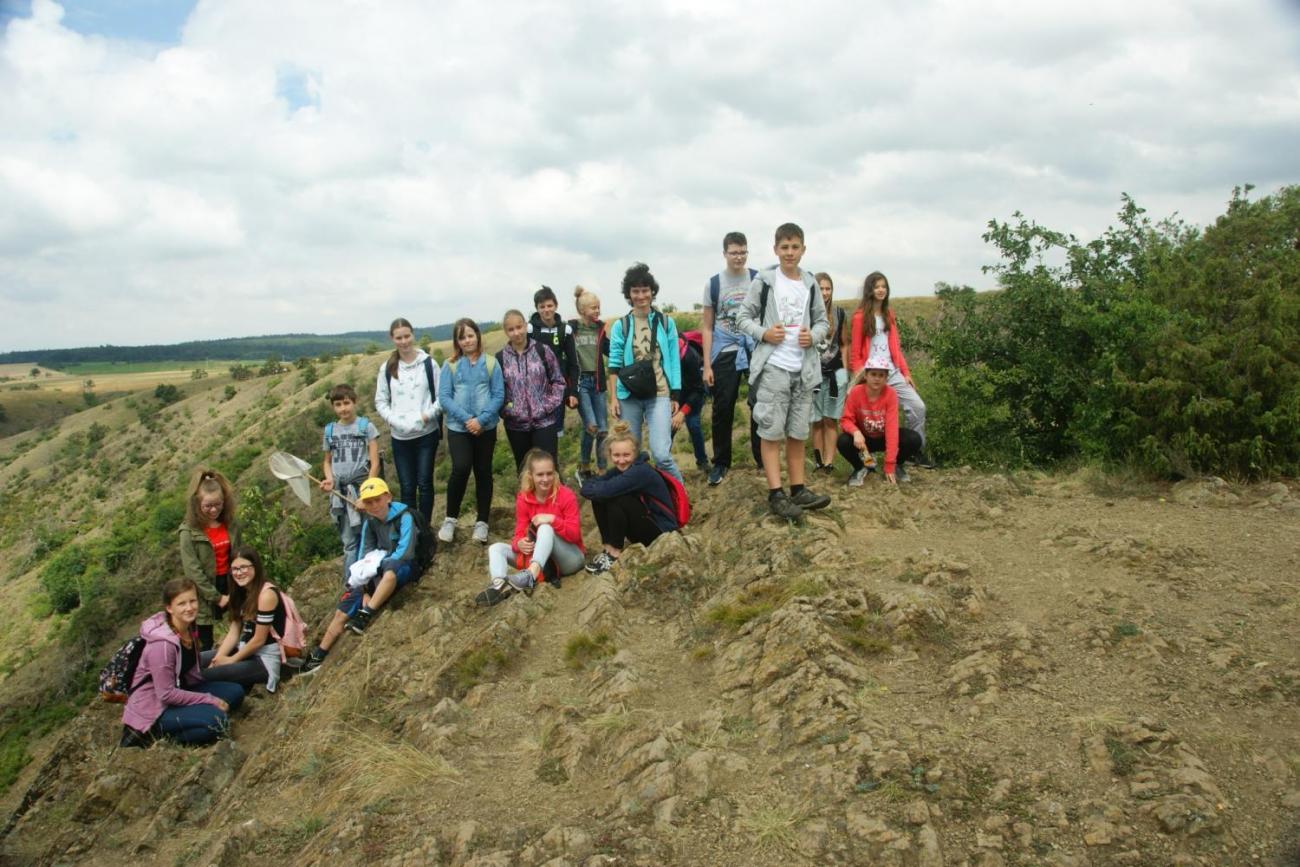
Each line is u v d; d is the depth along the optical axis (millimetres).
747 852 2961
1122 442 7414
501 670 4953
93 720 6719
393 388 7715
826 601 4559
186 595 6129
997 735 3379
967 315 9188
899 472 7258
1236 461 6738
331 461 7719
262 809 4520
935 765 3178
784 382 5809
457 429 7516
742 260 7391
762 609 4785
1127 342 7543
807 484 7246
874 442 7238
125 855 4922
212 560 6918
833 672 3963
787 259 5766
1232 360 6848
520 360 7617
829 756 3354
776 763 3447
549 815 3424
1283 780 2924
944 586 4812
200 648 6875
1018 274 8688
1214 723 3285
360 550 7062
